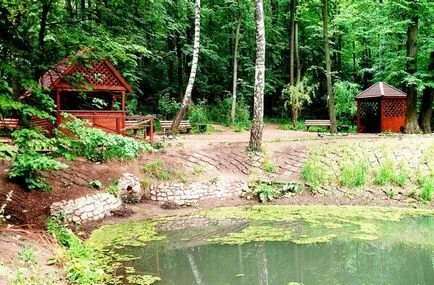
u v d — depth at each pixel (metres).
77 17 11.97
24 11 9.81
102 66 16.12
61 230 9.75
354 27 29.48
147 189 14.45
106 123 16.39
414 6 18.80
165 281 8.00
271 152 17.11
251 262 9.14
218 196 14.95
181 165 15.68
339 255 9.52
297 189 15.09
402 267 8.70
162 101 27.81
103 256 9.40
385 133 20.03
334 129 21.08
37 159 8.83
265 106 35.56
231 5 29.94
